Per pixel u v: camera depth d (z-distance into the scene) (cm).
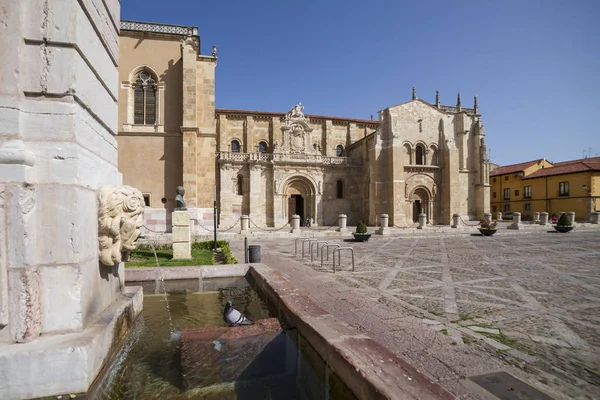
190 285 737
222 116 4041
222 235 2136
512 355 408
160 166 2244
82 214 317
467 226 3184
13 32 292
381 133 3956
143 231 2089
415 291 741
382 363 279
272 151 4153
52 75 303
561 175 4634
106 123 421
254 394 318
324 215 4084
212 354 380
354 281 845
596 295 711
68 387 269
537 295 710
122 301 438
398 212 3766
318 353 353
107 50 425
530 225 3189
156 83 2267
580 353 416
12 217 274
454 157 4088
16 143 281
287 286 570
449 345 436
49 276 296
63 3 309
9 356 259
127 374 335
